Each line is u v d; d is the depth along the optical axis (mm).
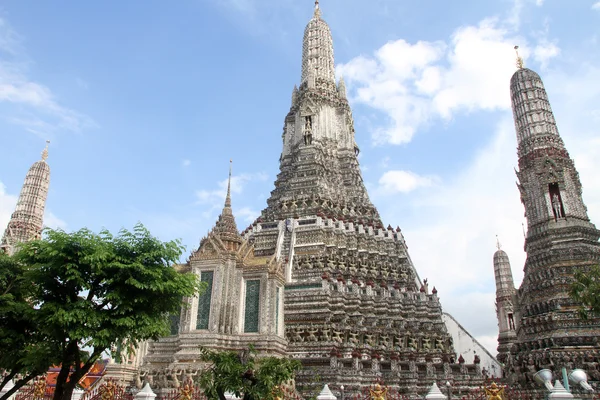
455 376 38062
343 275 50531
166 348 33094
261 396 17406
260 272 34250
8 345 22922
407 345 45312
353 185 70062
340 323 43281
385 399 25188
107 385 26578
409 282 54719
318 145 70625
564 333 37438
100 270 20516
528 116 50969
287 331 42062
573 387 28328
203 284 25391
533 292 42250
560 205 45906
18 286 23938
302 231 55375
